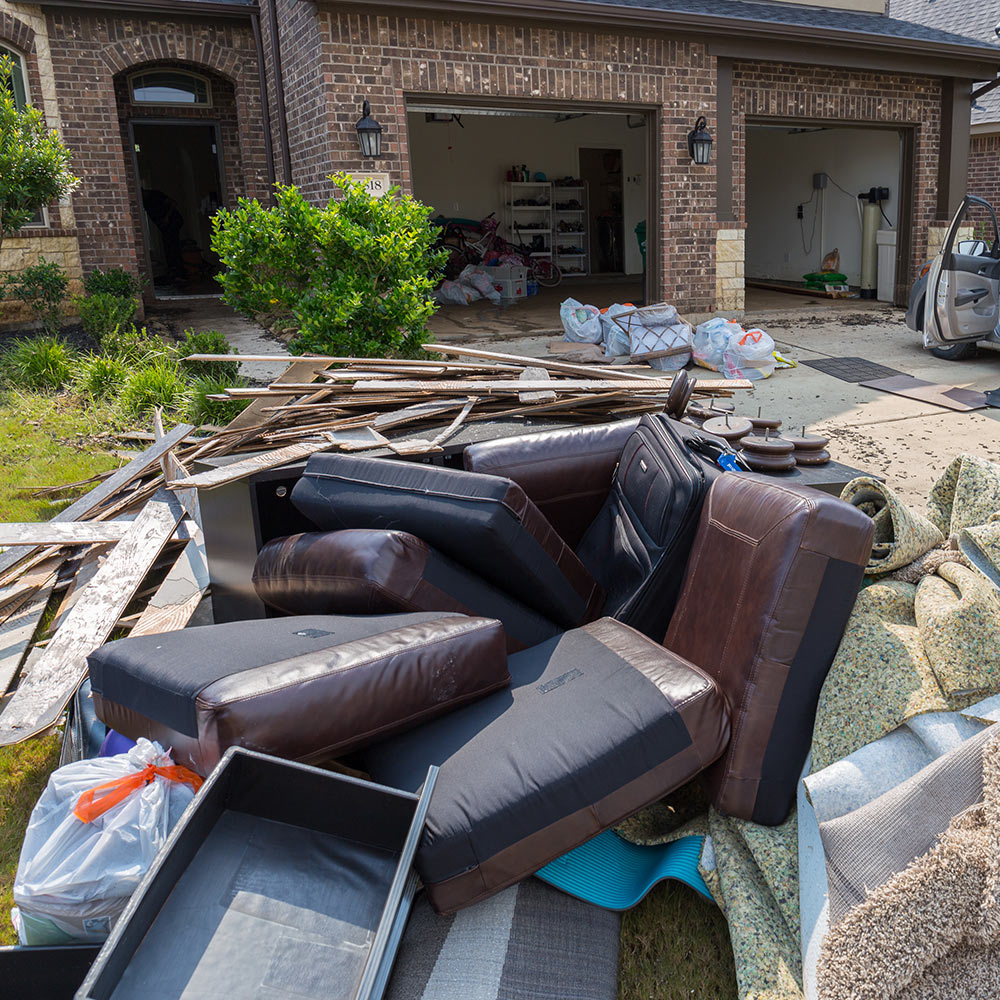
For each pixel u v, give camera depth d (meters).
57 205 10.28
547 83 9.34
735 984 2.04
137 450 5.95
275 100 10.16
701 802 2.53
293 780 1.84
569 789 1.98
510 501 2.61
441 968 1.95
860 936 1.66
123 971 1.51
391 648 2.16
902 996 1.65
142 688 2.13
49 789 2.01
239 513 3.35
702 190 10.48
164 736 2.07
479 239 16.56
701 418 4.02
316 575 2.73
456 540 2.64
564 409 4.16
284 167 10.05
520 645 2.76
